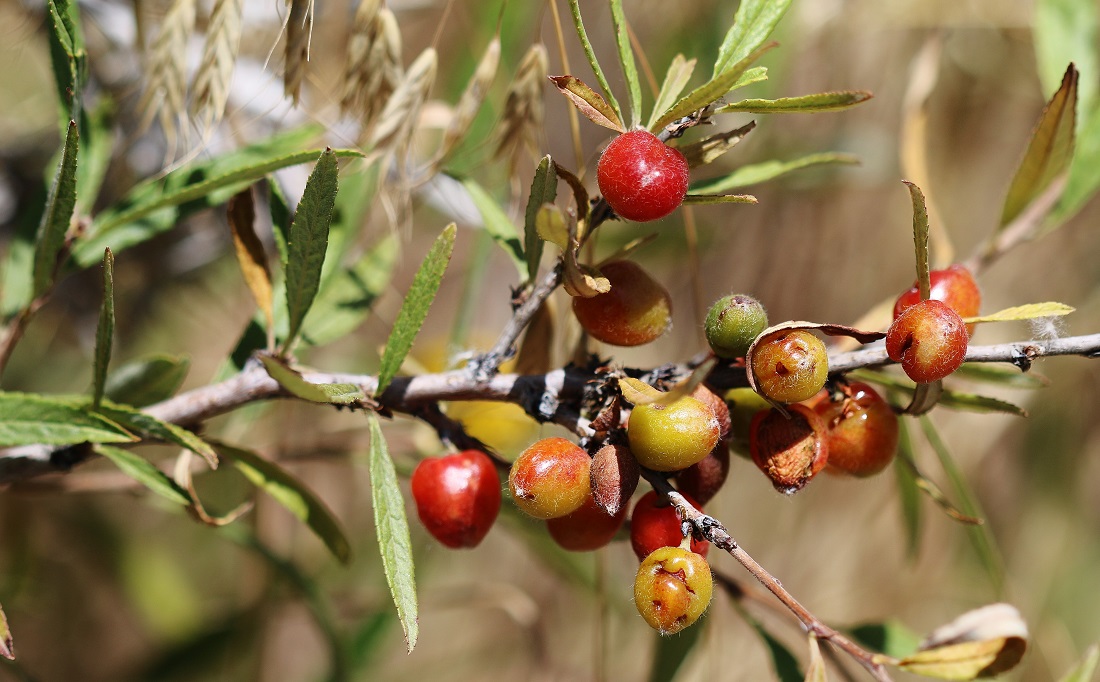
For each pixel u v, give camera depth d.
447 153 0.27
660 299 0.24
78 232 0.27
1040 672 0.48
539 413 0.24
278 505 0.40
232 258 0.39
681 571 0.22
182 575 0.44
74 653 0.44
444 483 0.25
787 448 0.23
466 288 0.32
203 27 0.29
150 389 0.26
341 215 0.28
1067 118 0.27
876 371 0.26
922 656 0.24
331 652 0.33
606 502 0.22
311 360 0.41
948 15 0.45
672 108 0.23
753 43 0.24
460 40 0.37
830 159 0.26
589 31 0.43
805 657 0.49
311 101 0.32
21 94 0.35
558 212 0.22
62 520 0.39
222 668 0.37
